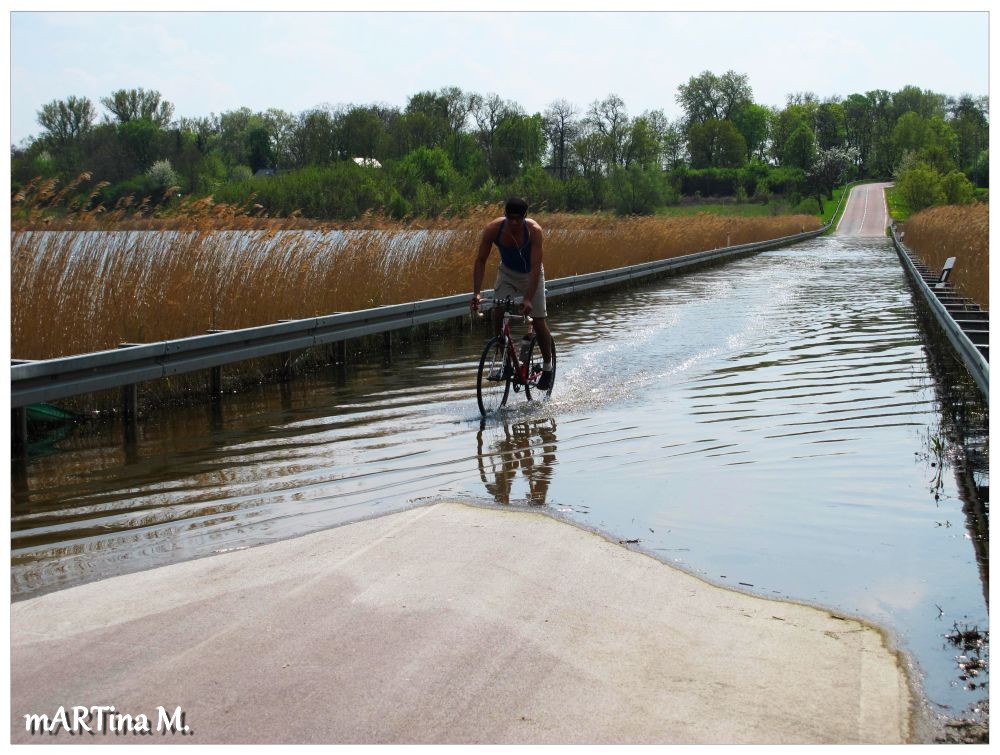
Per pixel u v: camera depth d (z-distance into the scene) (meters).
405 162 86.06
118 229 11.02
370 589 4.58
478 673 3.71
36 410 8.51
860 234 85.38
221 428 8.48
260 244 12.43
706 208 143.62
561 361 12.20
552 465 7.09
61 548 5.31
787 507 6.00
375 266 14.98
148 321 10.23
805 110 177.38
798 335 14.74
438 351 13.72
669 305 19.86
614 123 120.31
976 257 19.44
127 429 8.47
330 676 3.68
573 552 5.13
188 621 4.23
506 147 110.44
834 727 3.33
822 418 8.66
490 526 5.59
